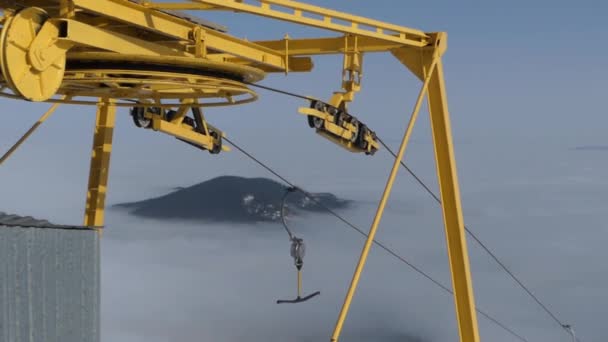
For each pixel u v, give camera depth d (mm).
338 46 32594
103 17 25719
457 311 33781
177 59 25062
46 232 19234
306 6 27000
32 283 18844
